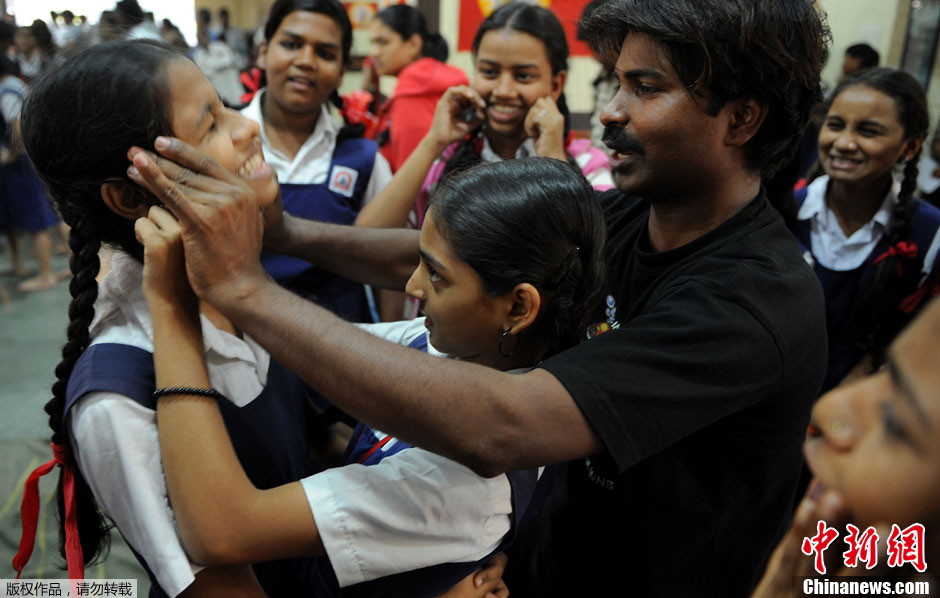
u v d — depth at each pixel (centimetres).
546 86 147
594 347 63
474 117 141
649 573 80
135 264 70
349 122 166
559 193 67
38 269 385
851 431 27
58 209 69
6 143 331
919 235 136
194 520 59
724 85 67
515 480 69
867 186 139
